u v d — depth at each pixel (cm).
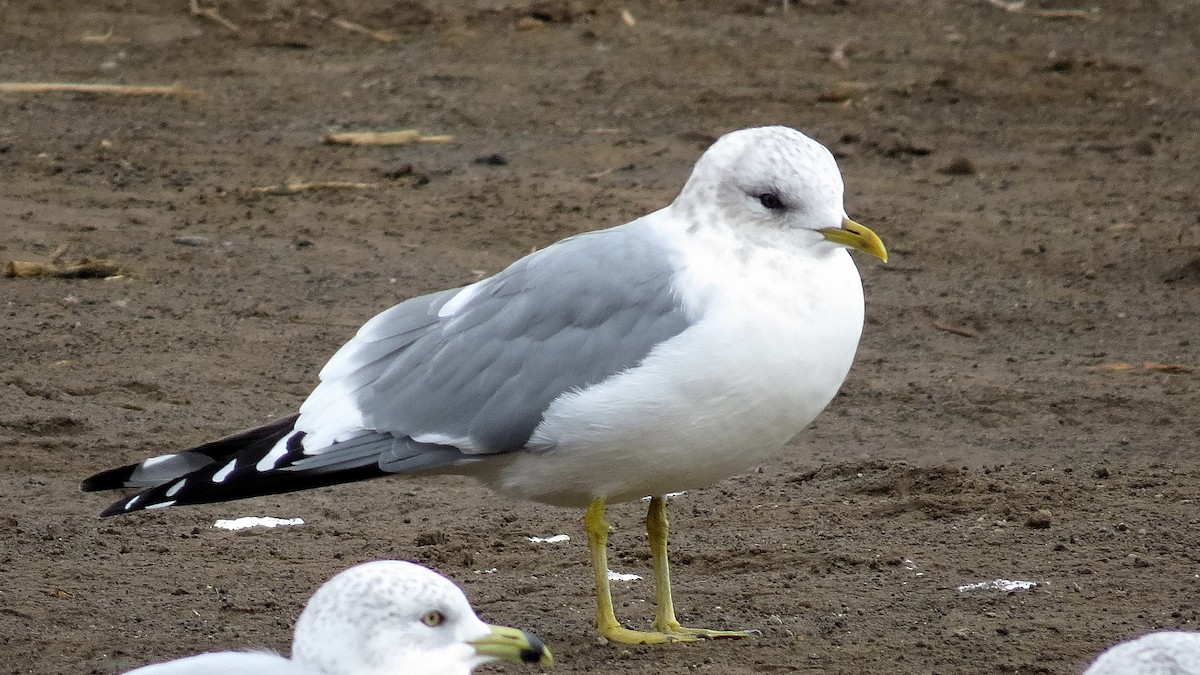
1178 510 1198
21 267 1797
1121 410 1490
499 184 2277
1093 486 1260
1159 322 1767
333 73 2923
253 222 2058
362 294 1802
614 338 939
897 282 1897
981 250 2022
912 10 3431
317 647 710
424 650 723
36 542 1155
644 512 1252
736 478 1326
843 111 2739
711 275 938
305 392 1509
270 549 1156
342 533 1194
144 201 2128
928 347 1684
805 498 1265
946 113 2744
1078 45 3194
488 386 959
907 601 1031
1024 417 1476
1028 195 2284
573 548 1169
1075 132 2645
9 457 1323
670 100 2789
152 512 1234
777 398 939
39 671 920
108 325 1661
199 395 1489
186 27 3172
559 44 3152
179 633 980
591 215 2130
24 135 2441
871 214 2166
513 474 977
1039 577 1070
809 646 959
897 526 1188
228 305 1745
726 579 1096
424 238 2020
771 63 3034
